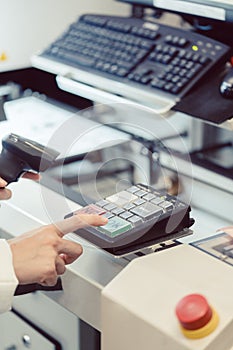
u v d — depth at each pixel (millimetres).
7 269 829
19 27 1412
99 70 1323
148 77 1264
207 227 975
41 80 1434
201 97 1194
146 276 814
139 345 778
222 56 1255
